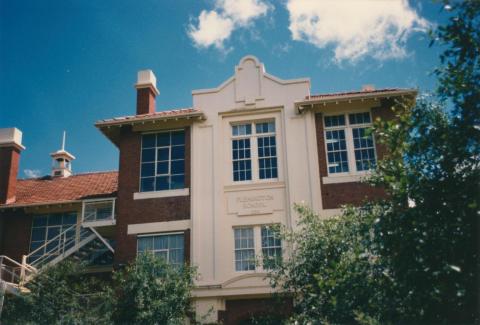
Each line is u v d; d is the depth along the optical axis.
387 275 10.17
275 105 21.58
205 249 19.94
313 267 14.12
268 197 20.38
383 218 9.84
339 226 14.21
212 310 18.73
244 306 19.19
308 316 13.38
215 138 21.55
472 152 9.58
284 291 17.00
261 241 19.91
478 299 8.80
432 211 9.59
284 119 21.34
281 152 21.02
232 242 20.09
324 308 12.95
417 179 9.91
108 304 16.70
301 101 20.88
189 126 22.08
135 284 16.58
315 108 21.20
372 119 20.83
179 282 16.84
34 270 20.94
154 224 20.69
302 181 20.23
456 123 9.80
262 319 18.27
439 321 9.20
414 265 9.16
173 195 21.02
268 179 20.72
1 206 25.06
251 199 20.47
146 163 21.88
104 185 26.66
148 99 24.67
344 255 13.40
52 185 27.77
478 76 9.73
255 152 21.28
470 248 9.03
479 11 9.64
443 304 9.07
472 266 8.90
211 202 20.61
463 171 9.70
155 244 20.56
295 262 15.05
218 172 20.98
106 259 23.83
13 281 20.84
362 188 19.84
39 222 25.41
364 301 10.80
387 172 10.61
